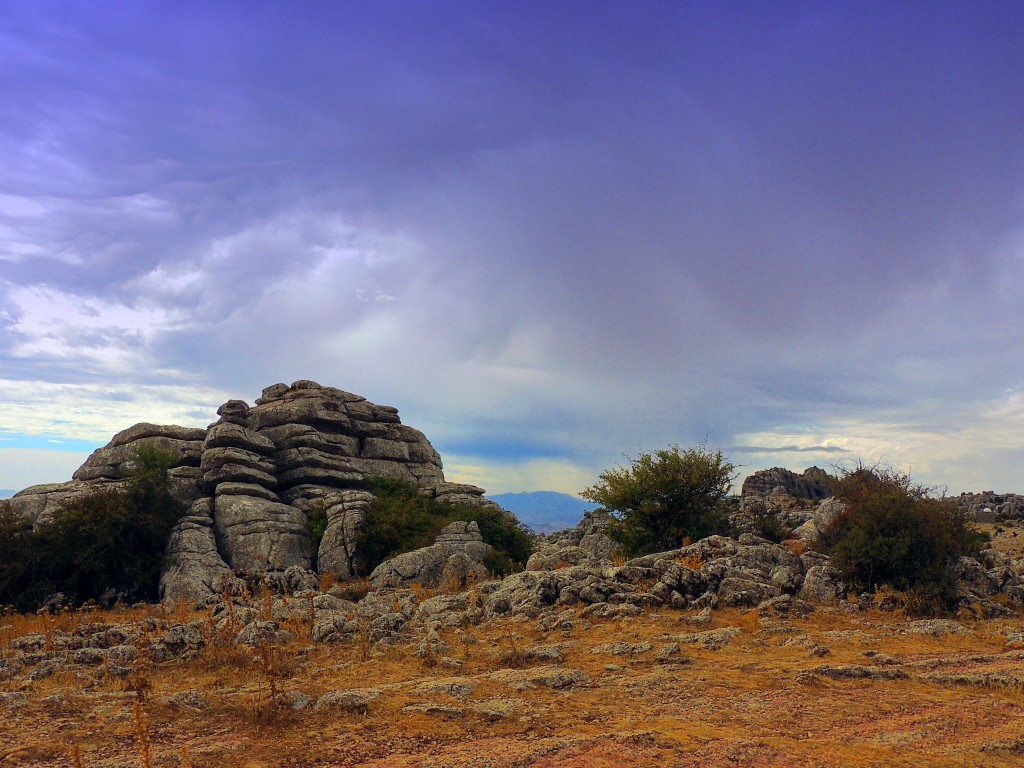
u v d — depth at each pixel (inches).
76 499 1537.9
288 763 396.2
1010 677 554.3
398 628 763.4
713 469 1409.9
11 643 741.9
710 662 616.4
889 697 519.8
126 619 1075.9
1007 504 2564.0
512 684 535.2
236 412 1988.2
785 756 400.8
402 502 1749.5
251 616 804.6
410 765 389.1
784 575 930.1
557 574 919.0
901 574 893.8
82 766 371.9
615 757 395.9
